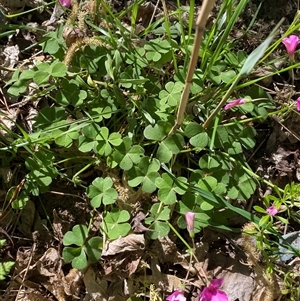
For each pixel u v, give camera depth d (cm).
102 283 28
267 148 32
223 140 29
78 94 29
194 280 28
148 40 33
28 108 32
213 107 30
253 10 35
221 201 27
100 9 32
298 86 33
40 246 29
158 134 28
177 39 33
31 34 34
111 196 28
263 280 28
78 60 30
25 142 28
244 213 27
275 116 32
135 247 28
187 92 22
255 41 34
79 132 30
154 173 28
